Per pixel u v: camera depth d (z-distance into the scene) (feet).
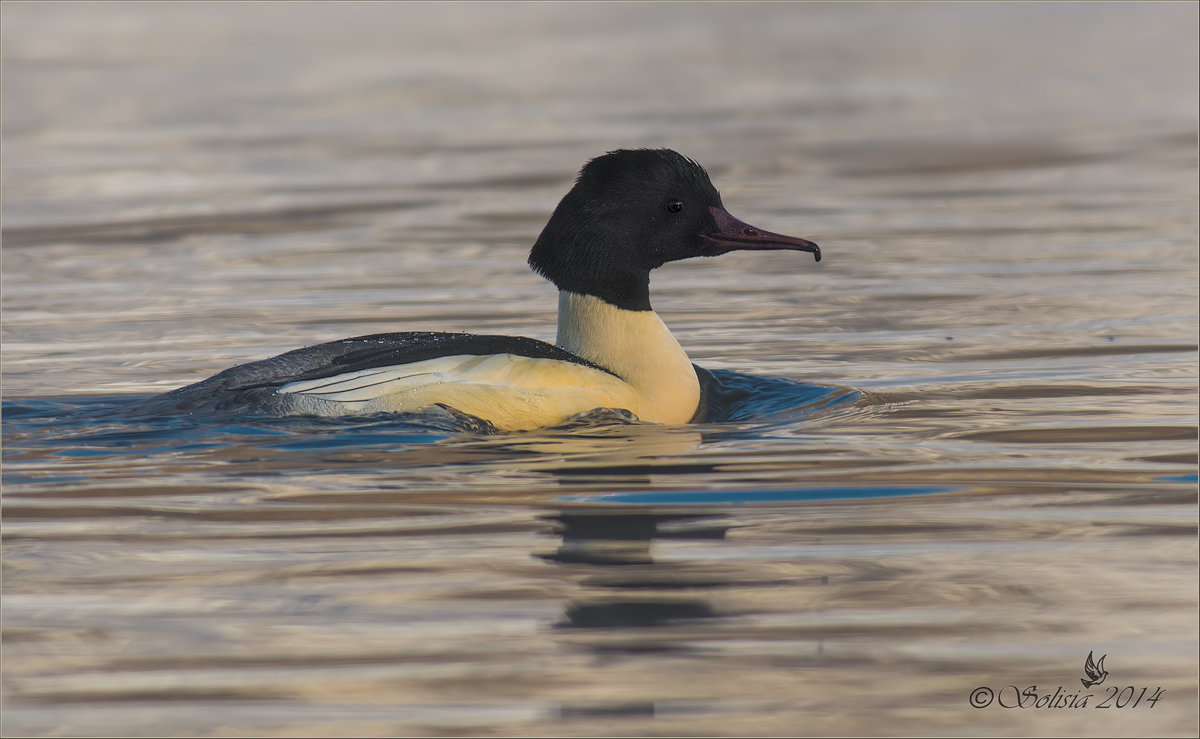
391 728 22.31
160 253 65.82
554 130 97.55
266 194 79.25
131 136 96.84
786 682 23.71
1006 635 25.21
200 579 27.45
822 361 46.85
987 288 57.67
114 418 37.37
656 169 40.29
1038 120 101.09
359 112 105.50
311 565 28.12
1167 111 102.83
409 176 83.46
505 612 26.08
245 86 116.37
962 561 28.27
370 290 58.08
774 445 36.50
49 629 25.38
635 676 23.89
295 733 22.15
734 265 65.00
